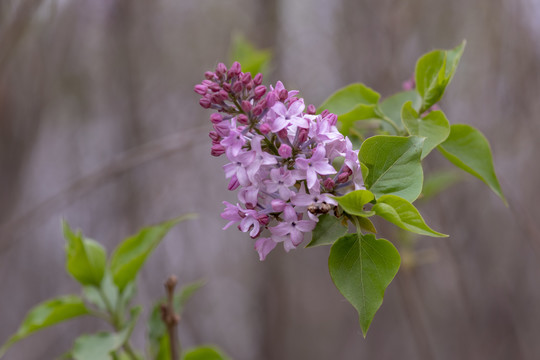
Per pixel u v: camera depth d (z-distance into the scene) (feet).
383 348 25.81
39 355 24.84
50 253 25.86
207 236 27.50
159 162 23.44
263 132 6.77
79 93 23.63
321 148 6.71
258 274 23.66
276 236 6.81
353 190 6.95
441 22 19.06
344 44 18.94
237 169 6.82
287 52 21.34
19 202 20.01
